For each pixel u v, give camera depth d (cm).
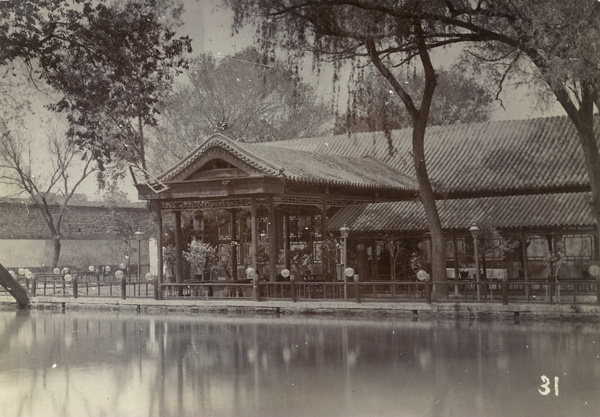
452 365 1888
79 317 3262
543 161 3803
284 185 3369
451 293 3306
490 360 1933
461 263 3538
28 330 2800
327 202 3691
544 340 2208
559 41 2538
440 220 3472
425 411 1495
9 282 3781
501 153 3950
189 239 4006
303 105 4297
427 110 3123
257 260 3409
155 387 1745
